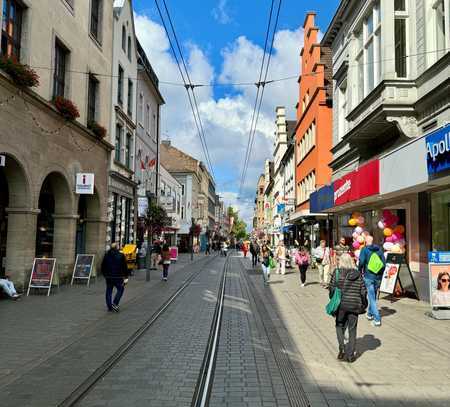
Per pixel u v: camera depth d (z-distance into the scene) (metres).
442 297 10.61
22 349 7.51
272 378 6.16
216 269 27.75
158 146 36.19
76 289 15.70
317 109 27.80
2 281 12.88
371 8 16.12
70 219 17.61
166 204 28.83
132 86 27.72
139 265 26.56
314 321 10.34
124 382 5.91
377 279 9.97
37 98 14.16
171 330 9.22
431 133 10.77
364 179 15.47
